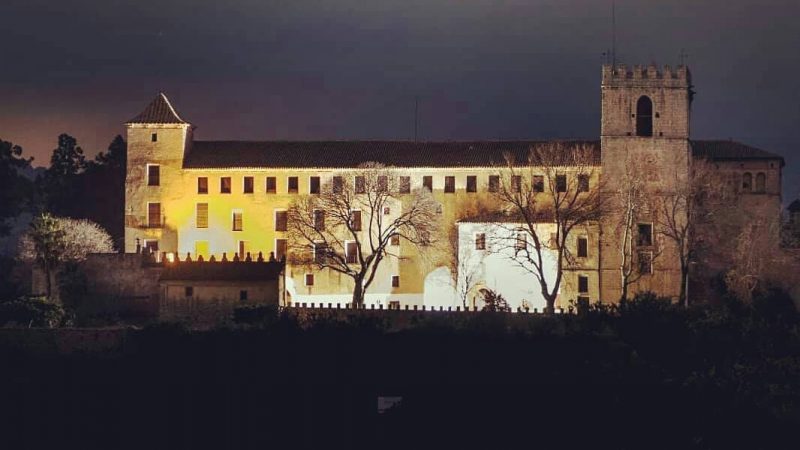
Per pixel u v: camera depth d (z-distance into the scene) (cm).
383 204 19575
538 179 19388
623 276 17962
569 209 18375
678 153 19162
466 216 19512
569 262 18688
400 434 13900
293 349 15150
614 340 14975
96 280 17925
